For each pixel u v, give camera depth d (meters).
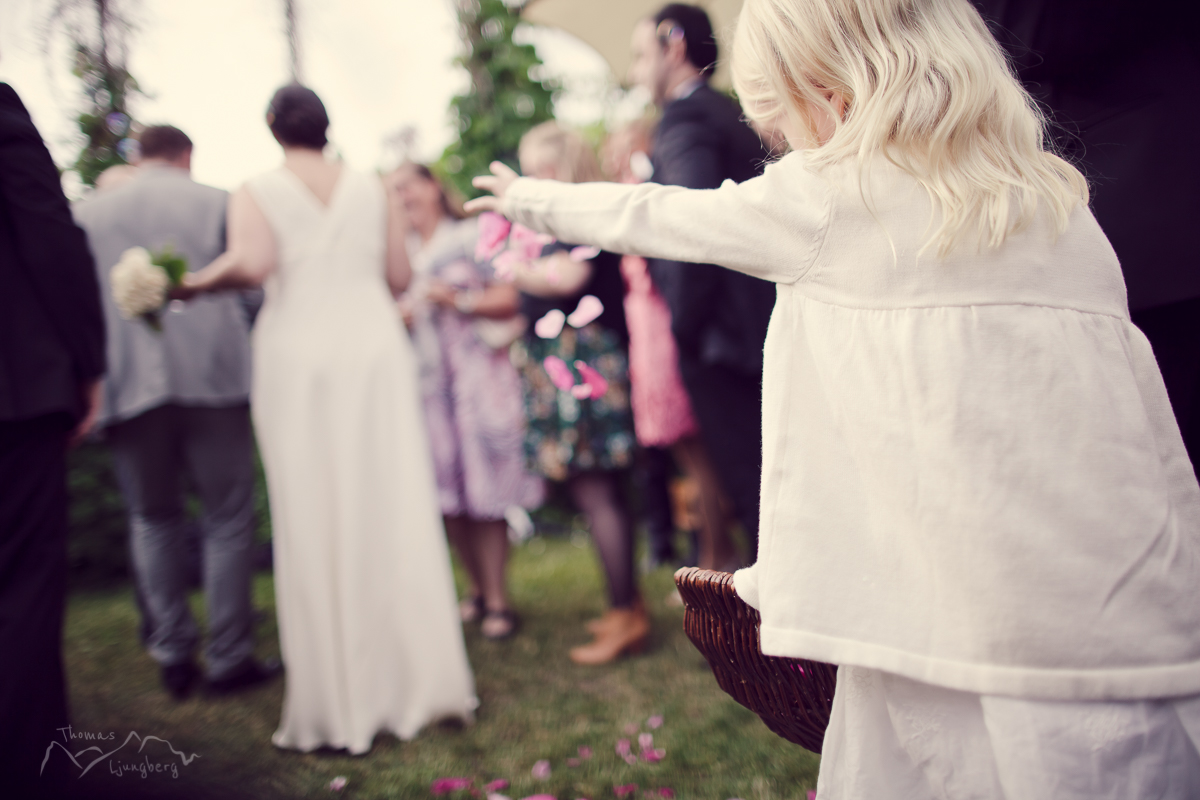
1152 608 0.74
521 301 2.49
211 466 2.32
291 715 1.88
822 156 0.87
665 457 3.75
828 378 0.83
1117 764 0.72
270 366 1.92
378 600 1.94
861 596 0.80
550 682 2.32
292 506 1.89
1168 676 0.73
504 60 4.99
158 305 1.97
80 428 1.55
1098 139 1.20
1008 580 0.73
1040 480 0.75
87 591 3.62
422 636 1.96
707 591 0.99
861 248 0.83
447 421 2.86
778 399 0.86
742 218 0.89
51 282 1.36
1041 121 1.05
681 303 2.07
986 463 0.75
